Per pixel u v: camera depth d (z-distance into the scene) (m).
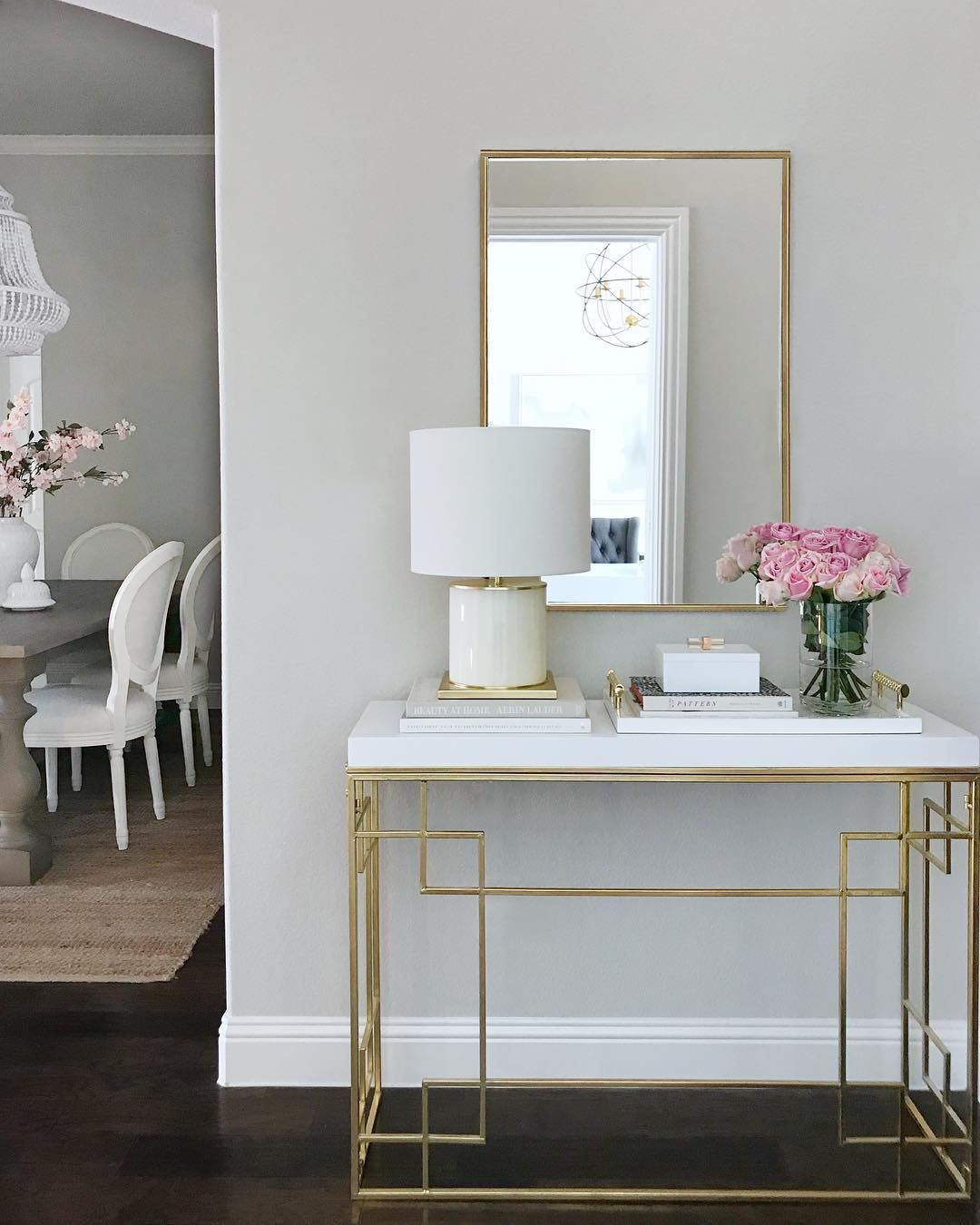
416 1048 2.43
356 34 2.28
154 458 5.90
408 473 2.35
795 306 2.31
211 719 5.93
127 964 3.03
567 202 2.29
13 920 3.33
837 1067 2.42
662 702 2.04
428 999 2.44
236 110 2.29
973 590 2.36
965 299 2.31
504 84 2.29
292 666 2.38
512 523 2.02
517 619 2.10
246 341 2.33
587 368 2.32
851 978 2.43
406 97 2.29
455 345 2.33
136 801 4.62
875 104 2.28
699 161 2.29
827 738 2.00
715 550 2.35
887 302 2.31
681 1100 2.38
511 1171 2.10
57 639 3.53
